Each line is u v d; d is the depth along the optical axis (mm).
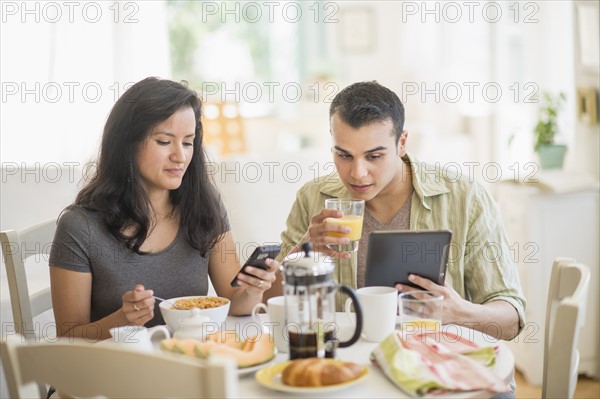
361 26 7664
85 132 3963
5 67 3775
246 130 6969
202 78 7602
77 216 1958
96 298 1986
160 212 2047
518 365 3404
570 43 3771
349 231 1876
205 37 7586
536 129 3613
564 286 1683
